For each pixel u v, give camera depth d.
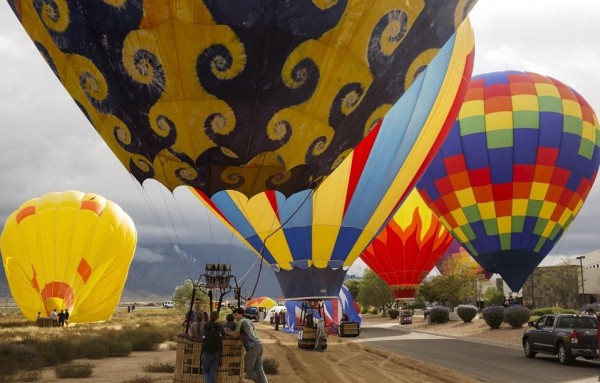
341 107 10.25
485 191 29.50
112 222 40.38
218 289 10.99
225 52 9.19
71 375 14.98
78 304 39.22
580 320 18.62
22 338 25.41
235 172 10.55
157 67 9.36
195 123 9.82
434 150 20.58
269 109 9.79
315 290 20.66
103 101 10.06
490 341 28.23
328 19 9.19
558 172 29.02
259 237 21.33
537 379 14.62
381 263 40.22
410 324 49.12
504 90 29.89
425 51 10.51
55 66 10.16
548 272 65.06
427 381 14.27
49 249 38.88
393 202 20.50
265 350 23.48
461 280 48.50
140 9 8.86
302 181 11.05
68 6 9.20
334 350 23.78
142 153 10.46
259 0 8.80
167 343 27.66
